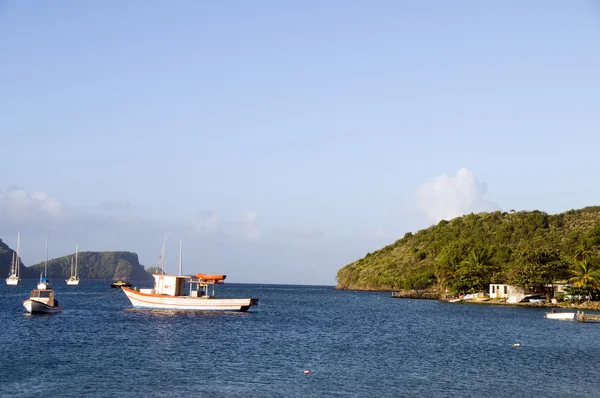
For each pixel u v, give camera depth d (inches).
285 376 1982.0
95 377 1902.1
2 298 6619.1
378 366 2207.2
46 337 2844.5
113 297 7298.2
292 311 5236.2
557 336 3282.5
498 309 5723.4
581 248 6348.4
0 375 1905.8
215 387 1795.0
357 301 7480.3
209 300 4352.9
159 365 2128.4
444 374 2063.2
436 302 7190.0
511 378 2005.4
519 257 6707.7
